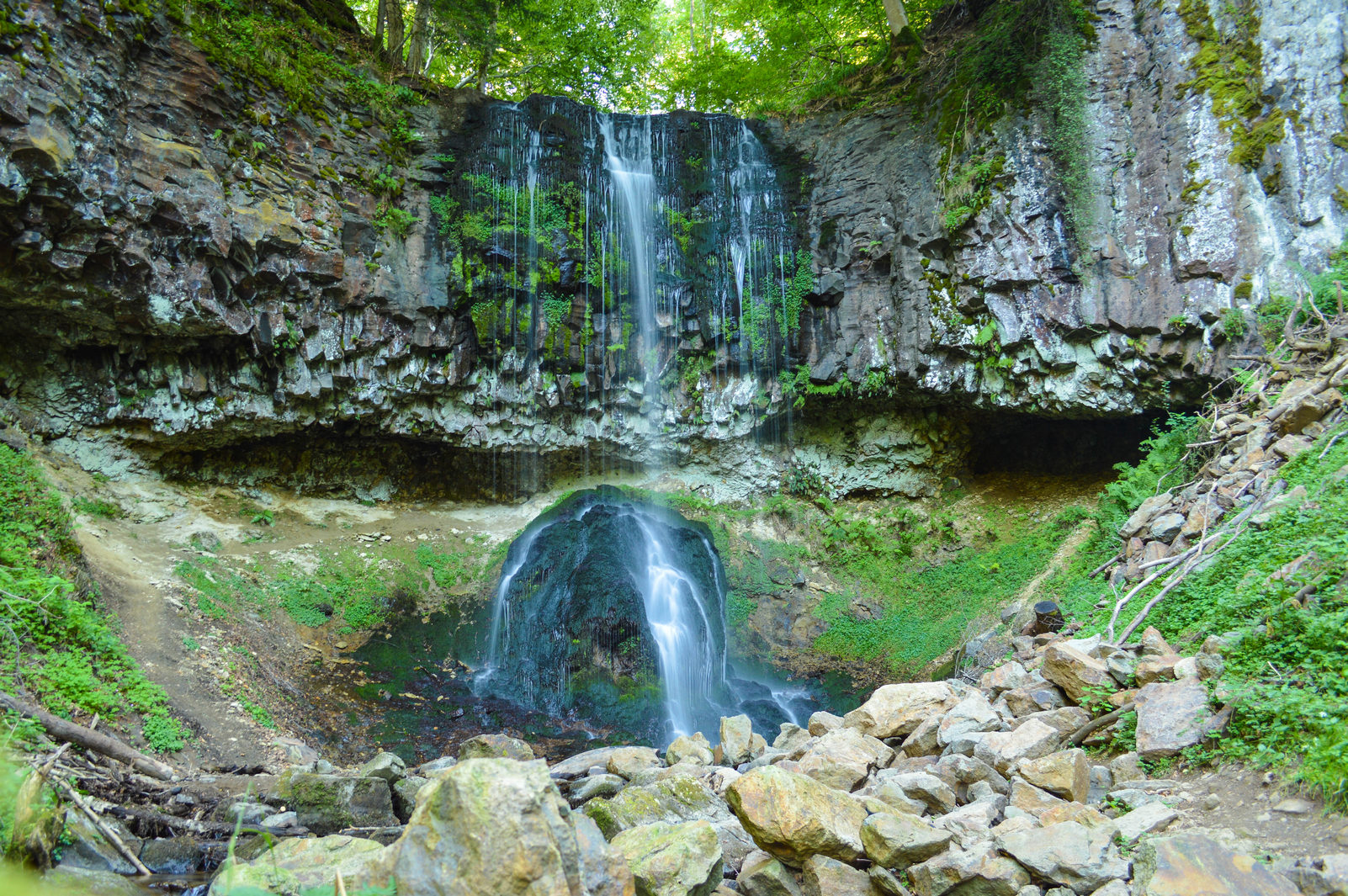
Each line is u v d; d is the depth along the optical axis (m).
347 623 14.98
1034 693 6.94
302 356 15.84
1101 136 15.98
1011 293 16.44
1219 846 3.70
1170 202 15.11
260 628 13.15
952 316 17.28
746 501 20.61
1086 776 5.31
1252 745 4.91
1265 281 13.91
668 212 19.72
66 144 11.38
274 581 14.73
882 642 17.02
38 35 11.11
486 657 15.77
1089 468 19.05
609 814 5.58
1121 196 15.66
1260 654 5.55
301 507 17.66
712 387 19.89
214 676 10.30
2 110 10.54
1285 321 13.20
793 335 19.44
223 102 14.17
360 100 16.84
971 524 18.58
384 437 18.38
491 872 3.35
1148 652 6.73
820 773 6.30
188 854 5.60
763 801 4.91
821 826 4.75
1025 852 4.29
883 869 4.58
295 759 9.19
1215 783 4.81
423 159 17.70
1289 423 9.55
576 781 8.07
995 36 17.28
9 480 10.13
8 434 12.20
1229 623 6.44
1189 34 15.34
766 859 4.95
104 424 14.72
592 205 19.00
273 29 15.53
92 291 12.64
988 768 5.66
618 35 23.12
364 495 18.73
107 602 10.59
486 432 18.61
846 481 20.33
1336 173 13.63
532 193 18.38
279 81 15.15
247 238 14.14
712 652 16.28
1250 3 14.77
